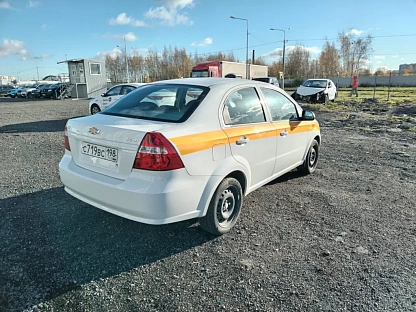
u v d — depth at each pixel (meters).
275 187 4.46
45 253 2.75
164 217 2.54
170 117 2.90
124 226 3.26
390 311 2.10
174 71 72.56
